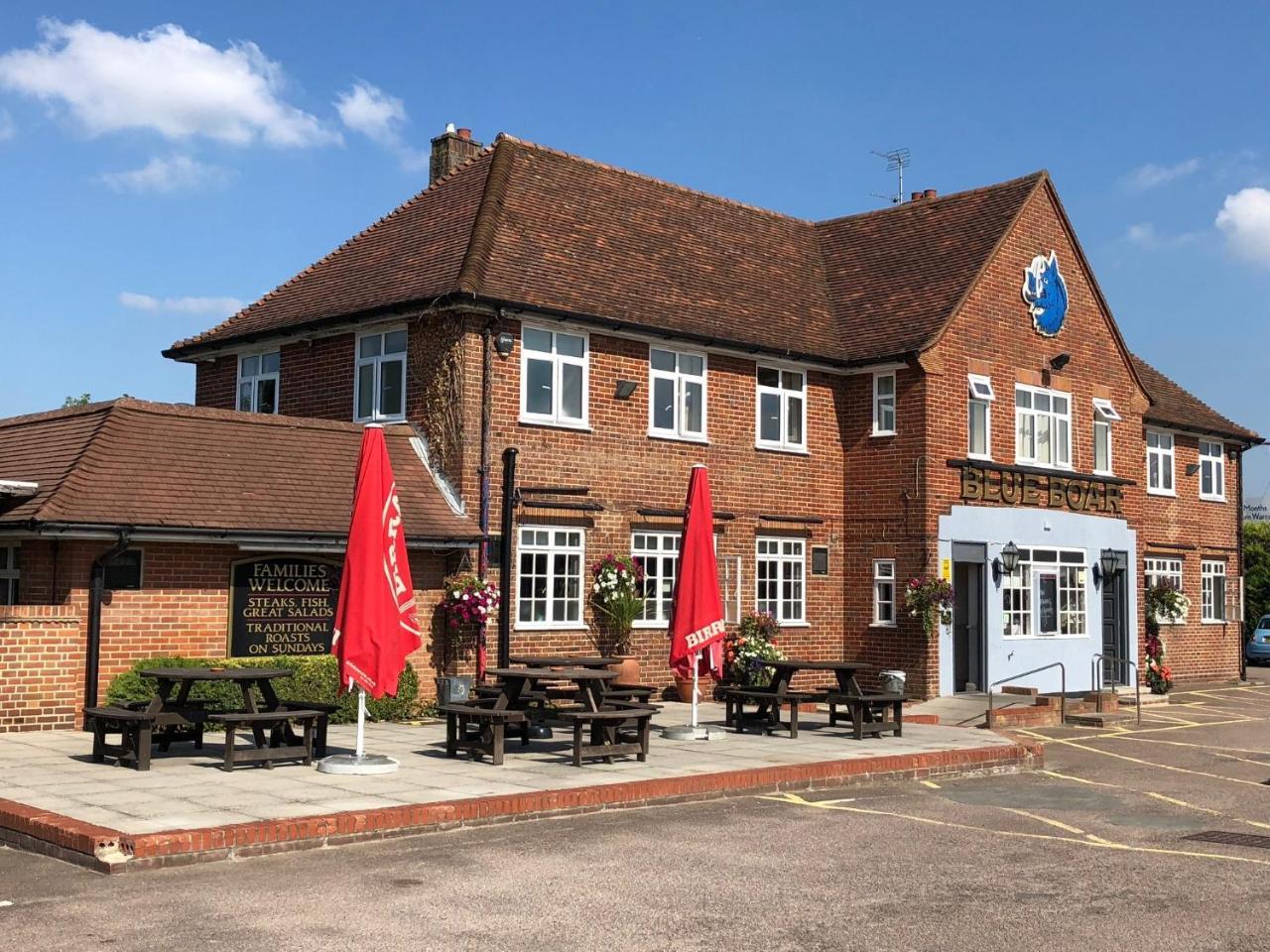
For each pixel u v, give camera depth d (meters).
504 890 8.55
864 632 24.17
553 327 20.33
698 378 22.48
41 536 15.07
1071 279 27.06
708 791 12.56
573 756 13.48
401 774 12.51
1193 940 7.78
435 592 18.80
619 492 21.11
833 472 24.58
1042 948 7.53
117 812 10.02
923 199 28.48
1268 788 14.59
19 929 7.37
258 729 13.40
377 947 7.17
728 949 7.34
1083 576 26.70
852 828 11.20
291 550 17.11
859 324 25.11
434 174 25.64
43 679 15.12
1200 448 33.84
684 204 25.98
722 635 16.36
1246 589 47.59
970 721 20.98
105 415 17.17
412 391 20.05
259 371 22.80
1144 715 23.59
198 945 7.12
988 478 24.59
